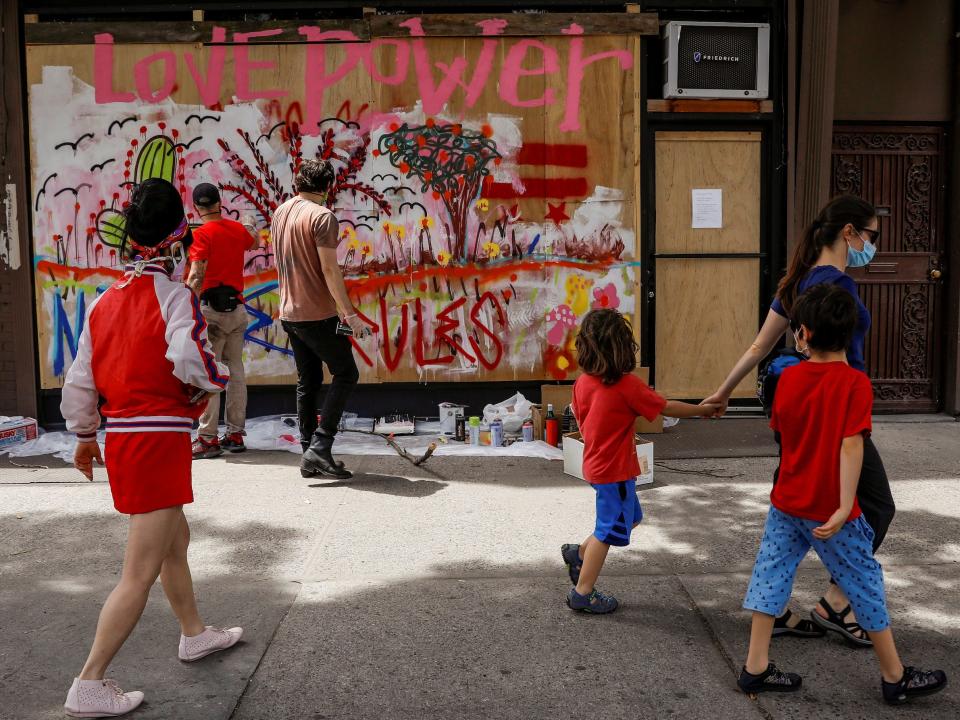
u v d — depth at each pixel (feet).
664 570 13.14
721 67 22.77
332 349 17.49
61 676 9.98
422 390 22.99
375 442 21.01
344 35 22.11
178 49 22.13
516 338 22.86
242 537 14.58
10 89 21.93
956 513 15.70
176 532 10.01
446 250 22.63
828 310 9.28
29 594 12.32
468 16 22.06
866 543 9.44
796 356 10.68
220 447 20.11
